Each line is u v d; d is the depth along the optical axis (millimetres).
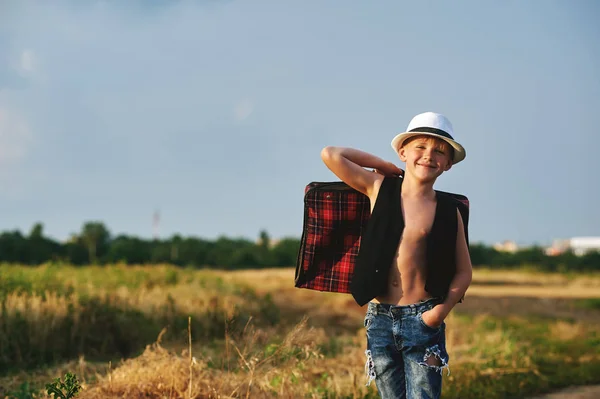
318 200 3963
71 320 8352
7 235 37750
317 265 3996
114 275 13812
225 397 4988
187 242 48438
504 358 8742
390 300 3715
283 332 9875
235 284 14078
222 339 9172
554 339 11367
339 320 12062
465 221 3832
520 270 50125
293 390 5480
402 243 3680
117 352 8453
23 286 10086
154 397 5070
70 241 42094
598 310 19578
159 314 9586
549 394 7367
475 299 21719
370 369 3799
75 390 4797
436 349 3639
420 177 3697
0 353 7508
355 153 3916
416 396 3637
